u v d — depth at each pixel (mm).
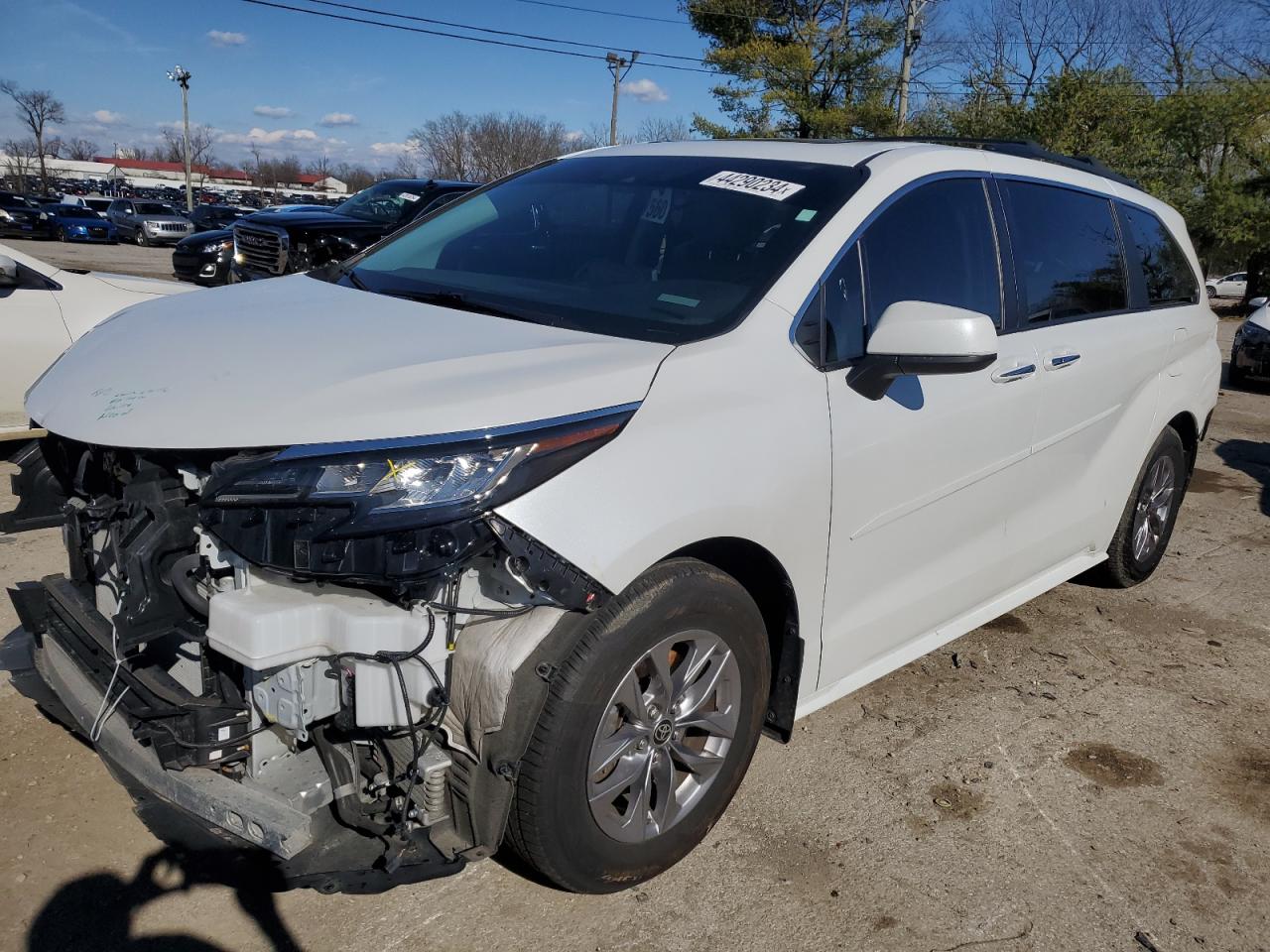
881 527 3082
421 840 2354
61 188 85750
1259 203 33938
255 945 2439
